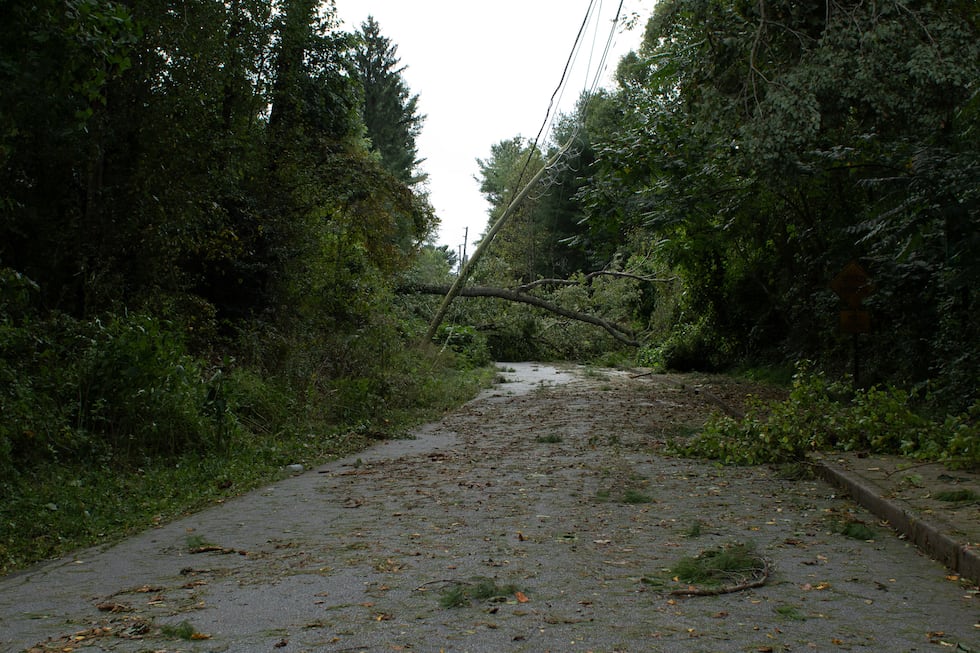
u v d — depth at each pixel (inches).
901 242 533.3
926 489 297.0
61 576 219.1
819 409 434.3
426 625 172.9
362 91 791.7
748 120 492.4
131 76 479.8
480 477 369.7
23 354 369.4
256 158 633.6
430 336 1069.8
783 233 896.3
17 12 288.7
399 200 816.9
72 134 414.3
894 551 236.5
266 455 422.9
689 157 651.5
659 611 181.6
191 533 268.8
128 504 306.5
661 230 743.7
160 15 492.1
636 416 637.3
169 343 410.6
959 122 486.9
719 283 1077.1
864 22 473.1
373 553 235.9
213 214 561.6
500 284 1517.0
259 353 574.6
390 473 386.3
